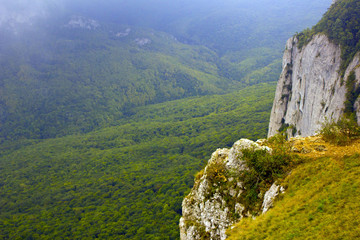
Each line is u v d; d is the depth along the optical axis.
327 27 67.62
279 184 18.44
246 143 21.94
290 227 14.98
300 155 19.66
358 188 14.84
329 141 20.22
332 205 14.76
